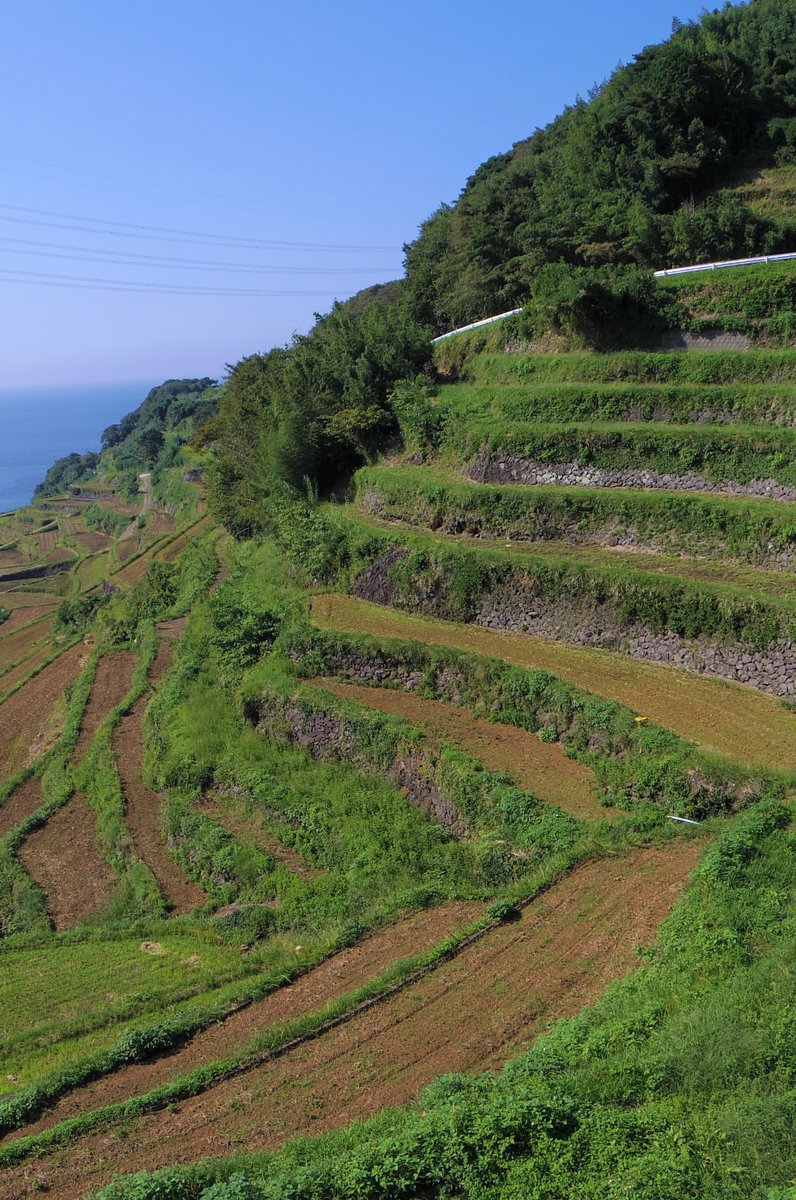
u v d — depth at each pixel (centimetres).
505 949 1694
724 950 1470
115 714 3922
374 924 1916
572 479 3512
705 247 4209
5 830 3334
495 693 2683
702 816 2016
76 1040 1762
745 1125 1095
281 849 2566
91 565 9738
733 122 4991
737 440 3169
